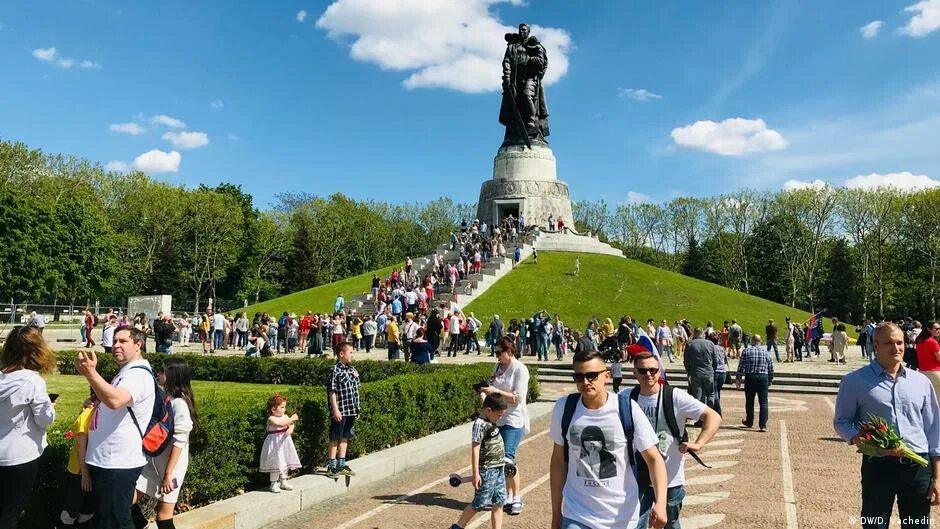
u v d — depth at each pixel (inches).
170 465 254.2
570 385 989.2
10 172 2246.6
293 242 3284.9
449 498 379.2
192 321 1722.4
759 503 361.7
